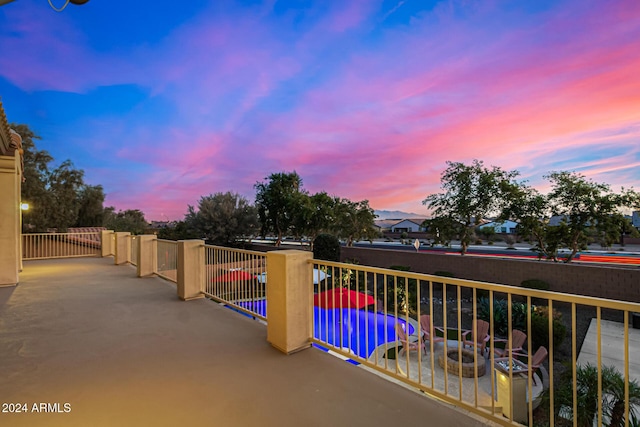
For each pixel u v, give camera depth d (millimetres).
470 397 5176
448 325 9789
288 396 2377
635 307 1465
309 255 3457
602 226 12578
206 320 4387
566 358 7516
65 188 22656
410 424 2023
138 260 8141
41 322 4293
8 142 7336
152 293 6176
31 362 2986
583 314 10859
